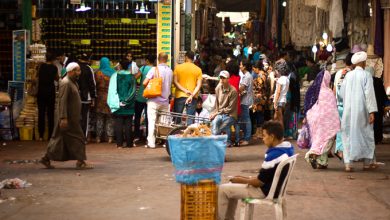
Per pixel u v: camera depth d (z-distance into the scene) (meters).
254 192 7.43
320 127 13.09
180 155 7.16
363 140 12.82
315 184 11.53
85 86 17.28
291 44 25.19
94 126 18.36
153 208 9.49
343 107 13.02
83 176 12.31
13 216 9.01
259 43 34.84
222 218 7.53
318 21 21.28
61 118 12.84
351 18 18.91
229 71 17.50
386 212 9.34
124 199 10.15
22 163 14.10
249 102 17.67
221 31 42.12
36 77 18.44
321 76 13.11
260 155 15.66
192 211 7.22
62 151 13.10
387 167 13.52
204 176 7.19
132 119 16.98
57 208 9.52
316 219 8.88
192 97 16.52
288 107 18.62
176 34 20.81
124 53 21.23
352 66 13.57
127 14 21.20
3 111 18.56
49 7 21.34
